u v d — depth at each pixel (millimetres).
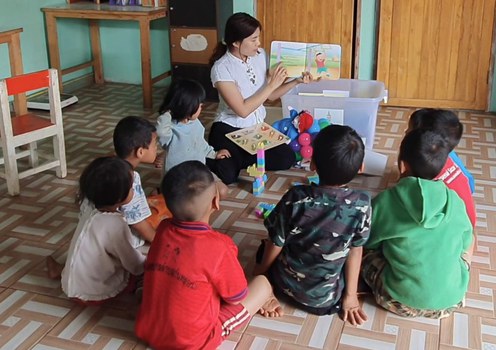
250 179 3045
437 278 1896
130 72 4871
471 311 2039
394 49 3998
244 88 2992
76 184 3020
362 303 2076
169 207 1760
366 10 3957
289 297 2070
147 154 2346
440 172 2045
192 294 1729
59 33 4566
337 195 1853
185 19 4227
